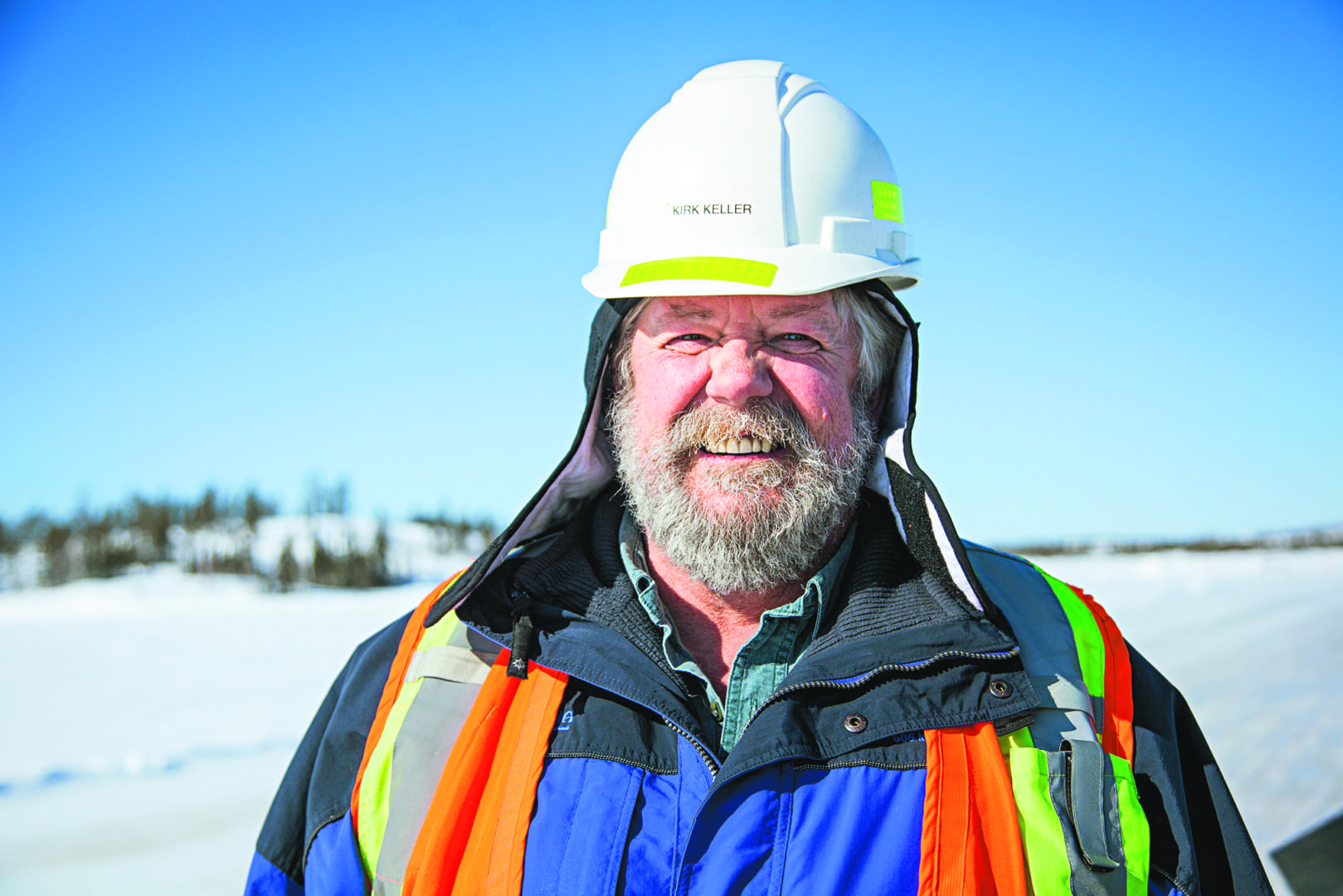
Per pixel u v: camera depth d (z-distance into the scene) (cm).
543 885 134
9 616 3700
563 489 179
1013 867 131
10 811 692
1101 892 132
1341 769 788
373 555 5800
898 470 165
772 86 174
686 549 159
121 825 659
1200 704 1128
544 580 165
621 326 175
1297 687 1207
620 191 180
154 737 959
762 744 136
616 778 140
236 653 1861
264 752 889
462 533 7819
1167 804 145
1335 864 343
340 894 147
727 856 131
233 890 543
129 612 3684
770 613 156
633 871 133
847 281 160
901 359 171
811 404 160
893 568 163
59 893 535
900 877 130
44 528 7175
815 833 133
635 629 156
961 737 140
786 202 167
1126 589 3459
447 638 165
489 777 147
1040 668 150
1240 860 151
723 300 160
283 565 5369
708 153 169
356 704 167
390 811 148
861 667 145
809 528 159
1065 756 141
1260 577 4272
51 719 1070
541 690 152
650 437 163
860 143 178
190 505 6931
